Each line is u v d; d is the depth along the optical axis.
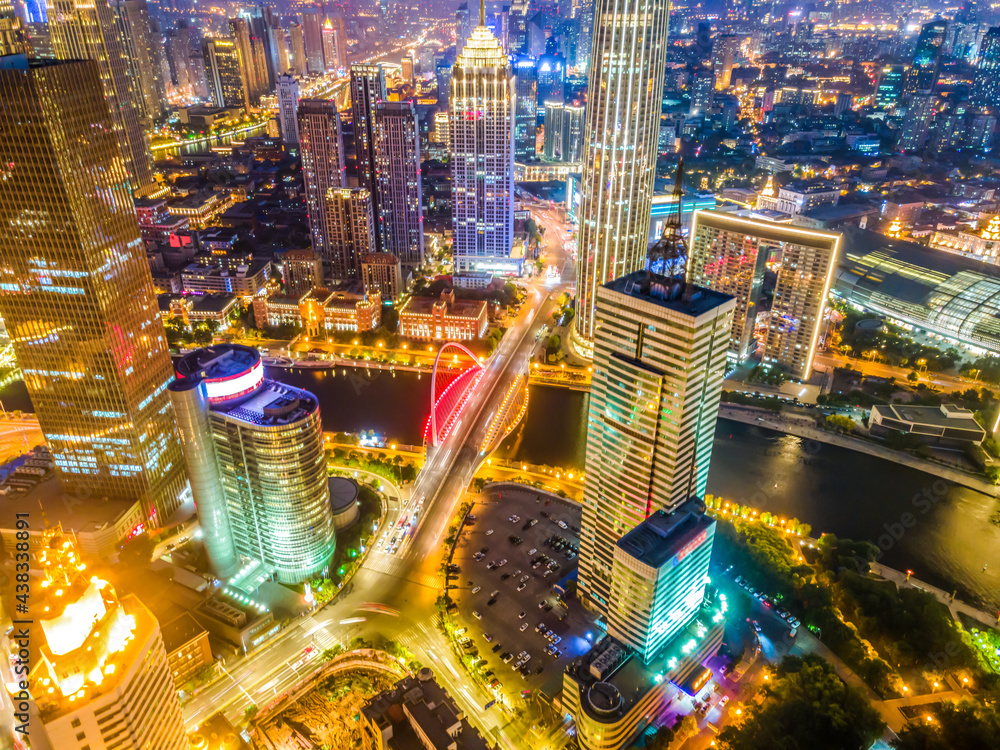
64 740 147.75
